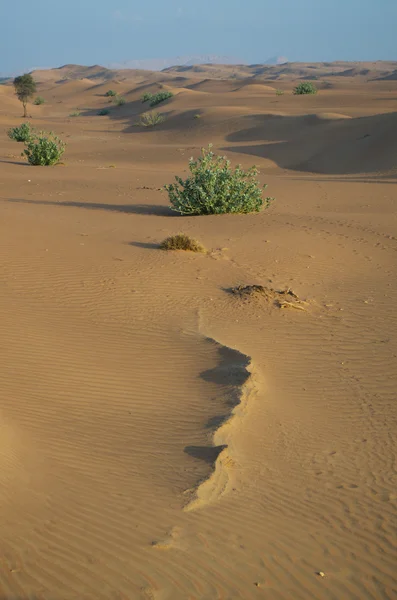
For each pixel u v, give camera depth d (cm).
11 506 546
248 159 4166
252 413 790
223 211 2069
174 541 521
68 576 468
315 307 1223
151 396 830
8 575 461
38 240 1512
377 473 675
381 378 927
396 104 7019
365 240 1733
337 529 567
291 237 1712
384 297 1283
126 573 477
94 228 1719
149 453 681
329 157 4025
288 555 522
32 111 10362
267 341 1048
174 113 7106
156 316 1120
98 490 596
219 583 477
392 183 2981
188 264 1414
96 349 966
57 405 782
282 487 633
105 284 1248
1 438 664
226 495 607
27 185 2783
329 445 734
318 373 942
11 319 1041
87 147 4981
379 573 511
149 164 4094
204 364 938
